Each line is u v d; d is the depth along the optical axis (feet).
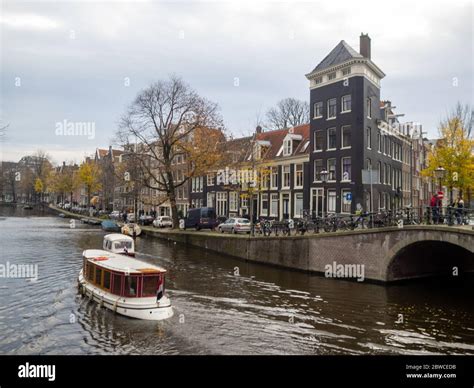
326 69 106.83
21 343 40.88
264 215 127.65
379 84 110.73
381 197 109.29
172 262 85.81
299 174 117.19
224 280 69.56
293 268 79.36
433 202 64.90
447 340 43.45
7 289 60.03
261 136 139.85
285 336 43.91
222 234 101.81
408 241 63.41
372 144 104.17
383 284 67.21
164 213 191.83
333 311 52.80
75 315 48.78
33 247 100.07
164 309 48.60
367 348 41.22
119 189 226.17
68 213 228.63
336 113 105.19
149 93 115.03
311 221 83.92
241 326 46.55
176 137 120.98
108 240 78.33
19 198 387.96
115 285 51.39
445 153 96.99
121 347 40.32
